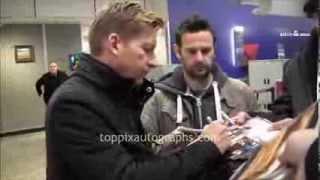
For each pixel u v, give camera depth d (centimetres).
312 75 97
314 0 90
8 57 794
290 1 294
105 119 95
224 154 97
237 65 461
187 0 420
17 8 791
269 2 376
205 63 149
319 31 86
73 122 92
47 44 820
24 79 809
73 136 91
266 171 80
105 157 91
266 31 456
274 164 80
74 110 92
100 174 89
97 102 96
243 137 98
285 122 96
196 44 147
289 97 112
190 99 150
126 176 89
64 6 829
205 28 150
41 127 828
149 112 152
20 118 808
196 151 94
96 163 90
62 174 94
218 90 153
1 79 789
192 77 151
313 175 77
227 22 452
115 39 98
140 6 102
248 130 100
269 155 81
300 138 77
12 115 800
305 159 77
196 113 149
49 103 98
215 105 150
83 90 96
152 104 153
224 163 97
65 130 92
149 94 112
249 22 456
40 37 815
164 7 696
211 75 155
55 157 94
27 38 805
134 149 100
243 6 452
